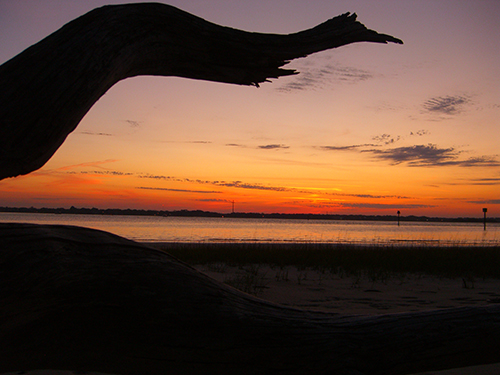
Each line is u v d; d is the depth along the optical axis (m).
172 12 1.75
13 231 1.62
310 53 1.99
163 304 1.72
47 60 1.53
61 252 1.67
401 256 13.75
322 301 6.59
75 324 1.63
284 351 1.85
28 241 1.62
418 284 8.86
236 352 1.79
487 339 2.06
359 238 41.25
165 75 1.98
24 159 1.53
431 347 2.02
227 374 1.79
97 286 1.66
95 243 1.76
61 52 1.55
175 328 1.72
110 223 74.81
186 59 1.87
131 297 1.68
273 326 1.88
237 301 1.91
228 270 10.70
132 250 1.81
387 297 7.07
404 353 2.00
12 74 1.50
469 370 2.99
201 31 1.78
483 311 2.17
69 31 1.61
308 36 1.94
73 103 1.56
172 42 1.79
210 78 2.01
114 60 1.64
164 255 1.88
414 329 2.06
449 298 7.03
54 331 1.62
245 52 1.87
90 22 1.63
